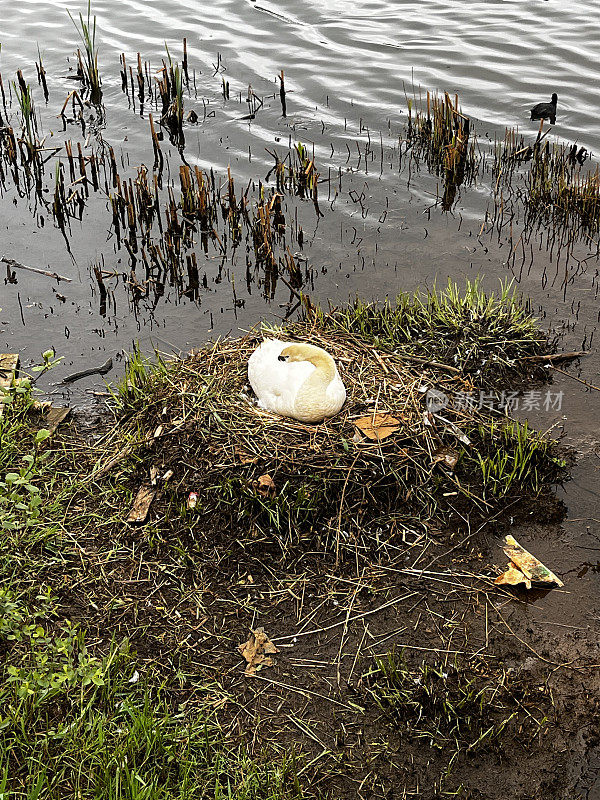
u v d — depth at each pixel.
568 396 7.41
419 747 5.58
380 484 6.60
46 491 6.68
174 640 5.97
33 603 6.09
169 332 8.04
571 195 9.14
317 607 6.15
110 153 9.52
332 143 10.25
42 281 8.55
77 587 6.19
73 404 7.39
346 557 6.37
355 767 5.51
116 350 7.87
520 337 7.81
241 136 10.34
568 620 6.10
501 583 6.24
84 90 11.14
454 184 9.66
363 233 9.06
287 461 6.53
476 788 5.45
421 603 6.18
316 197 9.27
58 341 7.95
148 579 6.25
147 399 7.10
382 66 11.55
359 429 6.72
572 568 6.35
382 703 5.74
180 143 10.24
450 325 7.83
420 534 6.49
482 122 10.46
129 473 6.78
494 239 8.98
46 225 9.20
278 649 5.96
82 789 5.36
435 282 8.45
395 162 9.98
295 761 5.50
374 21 12.95
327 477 6.53
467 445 6.91
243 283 8.55
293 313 8.20
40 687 5.61
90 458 6.93
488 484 6.75
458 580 6.29
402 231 9.08
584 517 6.62
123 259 8.82
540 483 6.80
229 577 6.27
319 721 5.67
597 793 5.43
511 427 7.06
